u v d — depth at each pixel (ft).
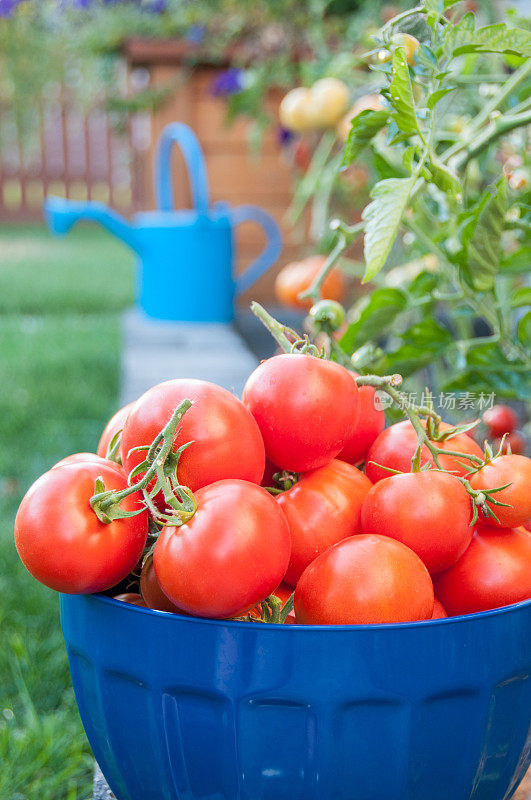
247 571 1.82
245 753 1.86
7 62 30.01
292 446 2.16
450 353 4.05
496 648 1.88
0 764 3.98
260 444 2.10
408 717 1.84
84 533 1.92
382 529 2.06
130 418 2.10
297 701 1.81
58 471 2.00
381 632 1.78
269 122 9.50
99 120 35.32
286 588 2.26
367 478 2.28
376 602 1.88
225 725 1.86
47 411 9.70
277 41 9.83
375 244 2.38
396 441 2.32
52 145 35.70
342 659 1.78
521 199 3.68
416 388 5.17
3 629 5.14
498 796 2.11
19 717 4.44
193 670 1.84
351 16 9.46
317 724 1.82
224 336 10.19
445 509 2.02
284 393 2.14
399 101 2.39
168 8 12.33
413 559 1.96
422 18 2.77
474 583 2.11
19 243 29.50
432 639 1.81
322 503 2.14
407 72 2.30
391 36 2.61
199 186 10.55
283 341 2.37
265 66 9.44
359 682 1.79
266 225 11.37
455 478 2.10
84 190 35.81
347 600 1.89
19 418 9.33
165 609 2.10
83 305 17.12
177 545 1.84
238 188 11.72
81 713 2.23
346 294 8.36
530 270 3.71
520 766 2.12
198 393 2.06
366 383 2.23
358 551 1.94
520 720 2.03
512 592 2.09
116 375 11.17
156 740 1.95
